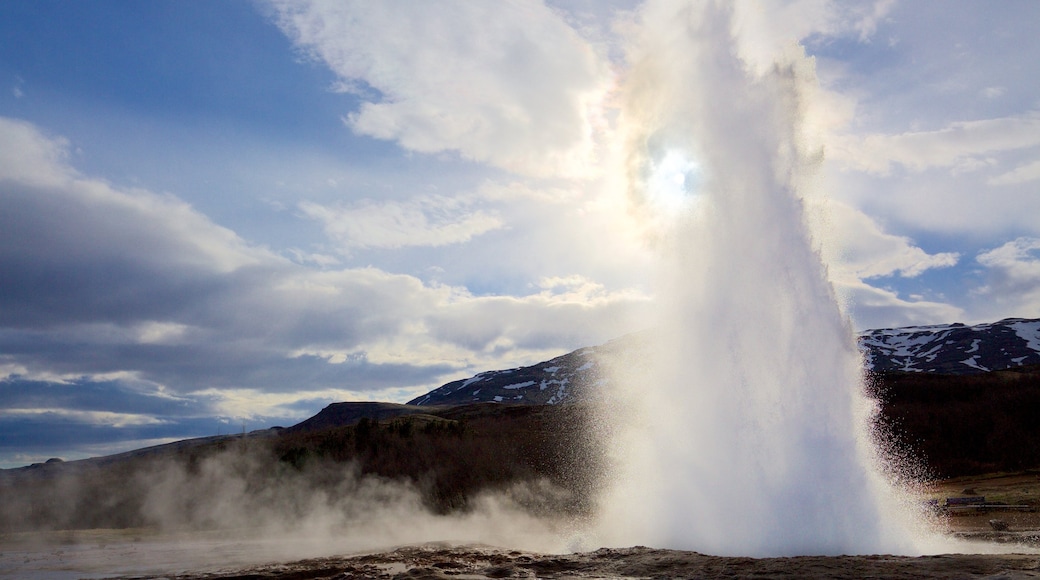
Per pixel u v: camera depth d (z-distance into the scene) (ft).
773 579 41.11
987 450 214.48
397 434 224.94
